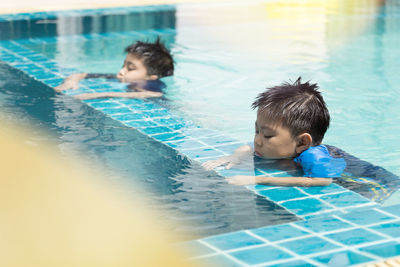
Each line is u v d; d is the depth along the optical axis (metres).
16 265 2.29
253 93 5.07
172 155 3.54
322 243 2.47
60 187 3.01
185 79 5.50
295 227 2.62
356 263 2.30
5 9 9.13
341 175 3.26
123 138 3.82
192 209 2.80
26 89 5.00
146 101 4.75
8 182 3.04
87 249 2.42
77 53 6.61
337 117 4.43
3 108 4.39
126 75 5.43
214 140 3.86
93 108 4.50
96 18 8.72
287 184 3.11
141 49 5.48
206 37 7.64
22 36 7.43
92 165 3.33
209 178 3.19
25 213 2.71
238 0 10.78
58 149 3.56
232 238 2.52
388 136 4.01
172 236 2.54
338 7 10.32
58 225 2.62
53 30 7.84
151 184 3.09
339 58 6.47
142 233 2.56
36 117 4.20
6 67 5.86
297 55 6.61
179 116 4.38
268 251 2.40
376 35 7.83
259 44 7.21
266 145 3.46
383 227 2.62
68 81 5.29
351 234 2.54
